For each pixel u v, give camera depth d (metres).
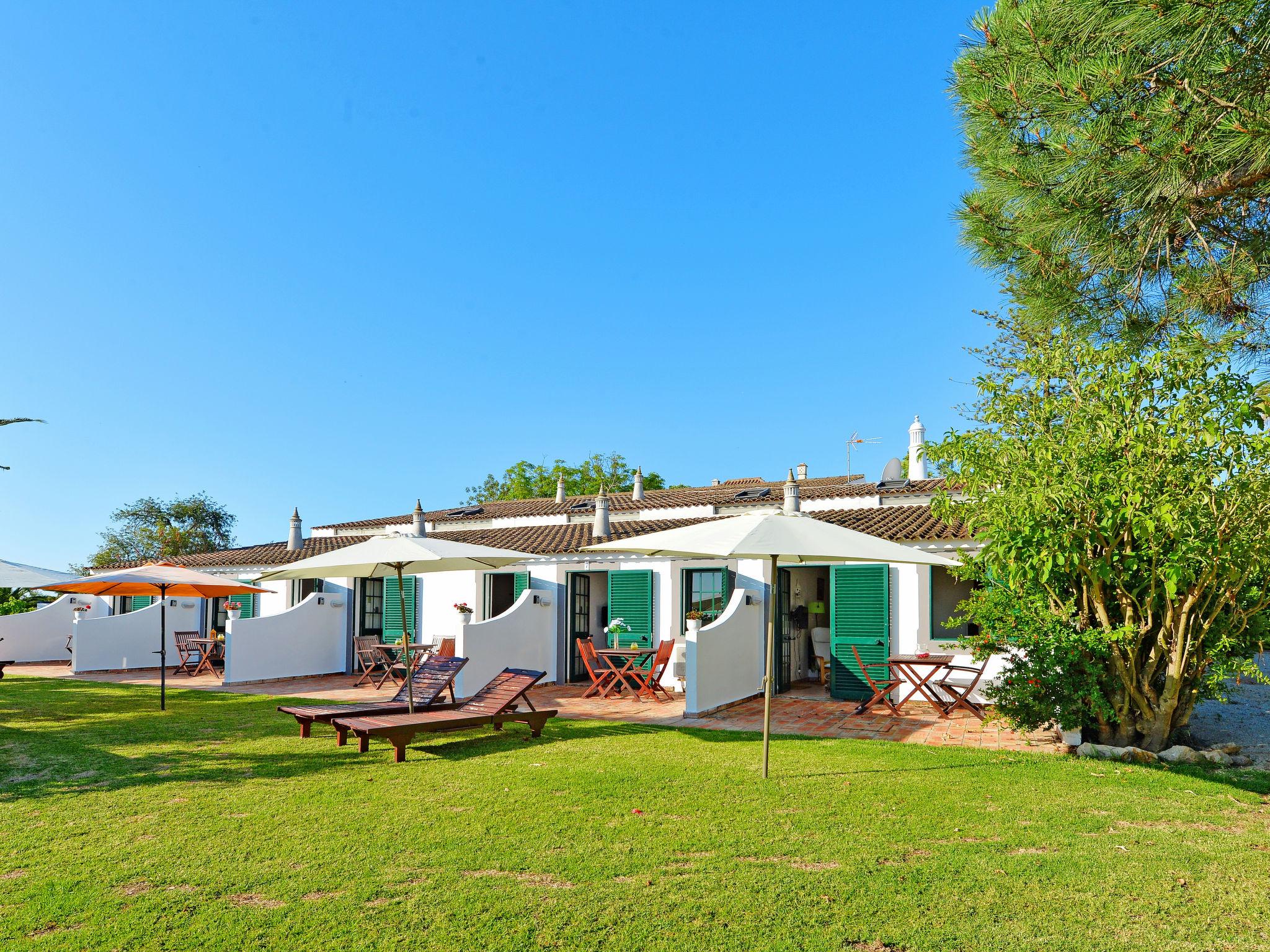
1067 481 8.29
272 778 7.95
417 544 10.22
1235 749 9.17
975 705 11.88
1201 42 5.92
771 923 4.46
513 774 8.03
